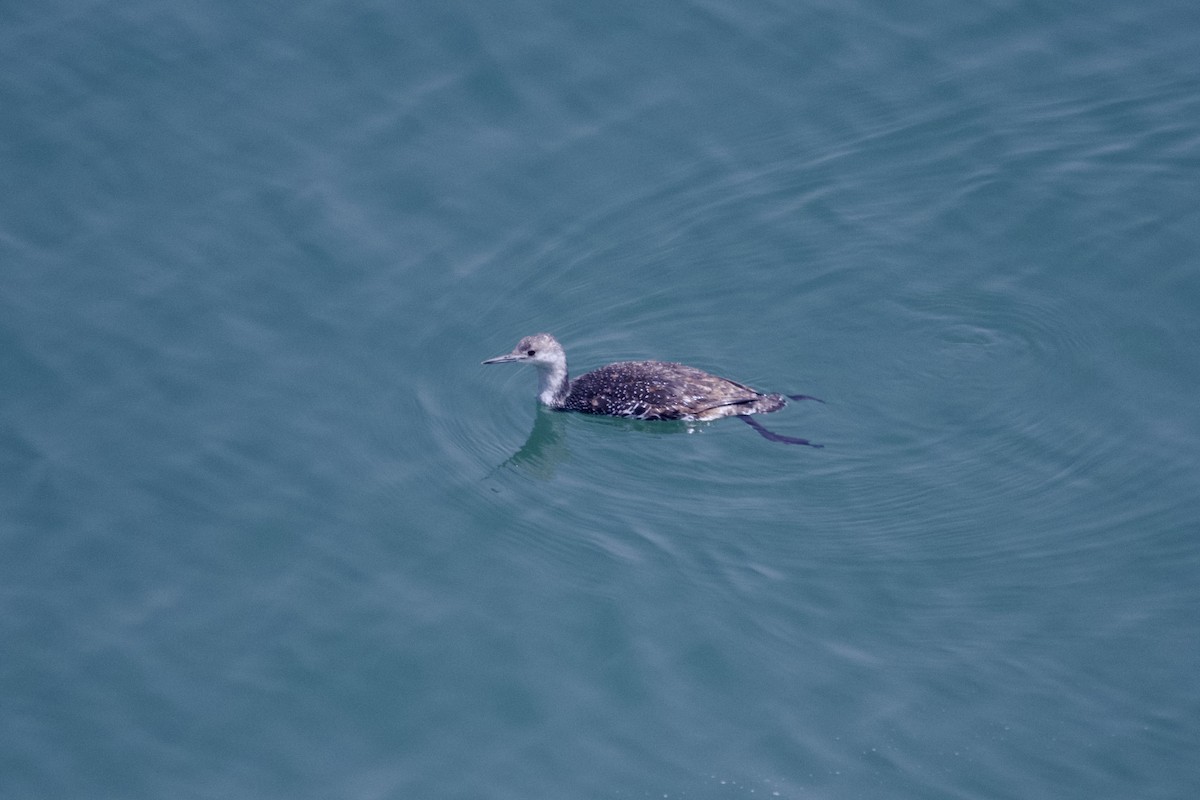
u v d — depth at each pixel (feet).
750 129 81.10
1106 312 71.41
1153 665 57.21
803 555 62.08
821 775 54.13
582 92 83.10
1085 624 58.85
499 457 68.23
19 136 80.12
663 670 57.98
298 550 63.46
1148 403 67.46
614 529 64.03
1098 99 81.35
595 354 72.13
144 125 81.15
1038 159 78.69
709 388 67.67
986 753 54.60
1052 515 63.05
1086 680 56.85
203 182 78.84
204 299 73.97
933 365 69.77
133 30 85.87
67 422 68.33
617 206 77.92
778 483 65.16
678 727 55.98
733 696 56.95
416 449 68.33
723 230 76.59
